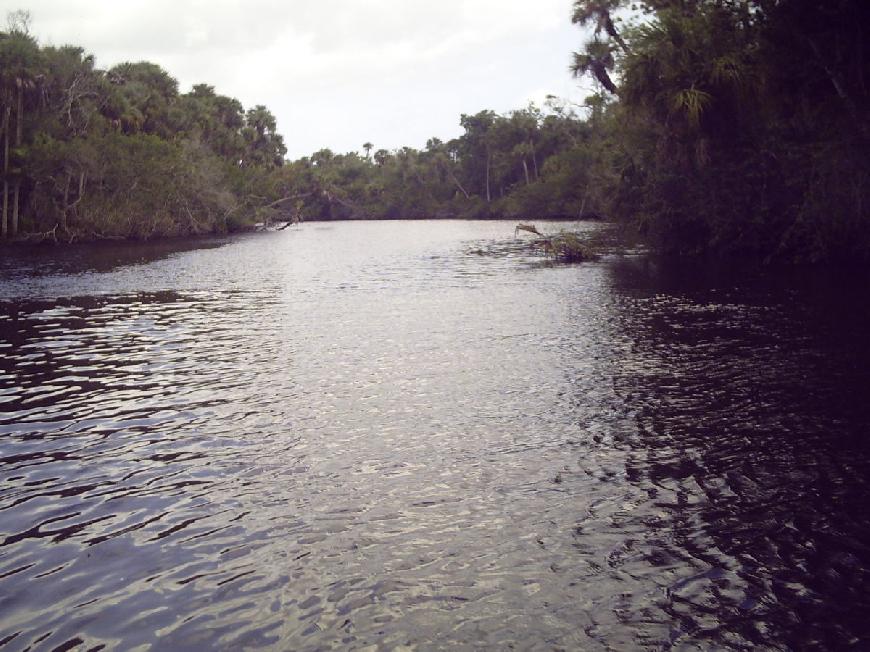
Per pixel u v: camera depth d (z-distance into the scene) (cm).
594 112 8338
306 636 513
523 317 1938
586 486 773
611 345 1524
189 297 2547
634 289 2462
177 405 1116
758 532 657
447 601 556
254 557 629
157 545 653
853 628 510
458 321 1902
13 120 5981
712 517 691
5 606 554
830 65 2745
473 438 941
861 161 2608
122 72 8494
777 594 556
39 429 997
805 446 873
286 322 1952
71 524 698
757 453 855
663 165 3556
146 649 498
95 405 1120
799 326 1652
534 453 879
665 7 3534
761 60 2945
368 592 570
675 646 496
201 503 744
